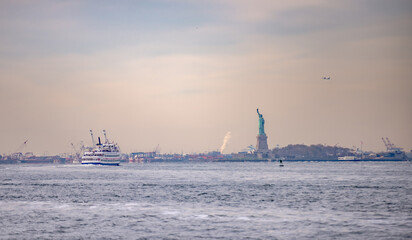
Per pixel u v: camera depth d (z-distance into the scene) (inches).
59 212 4466.0
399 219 4013.3
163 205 5004.9
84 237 3358.8
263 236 3366.1
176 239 3299.7
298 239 3275.1
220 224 3806.6
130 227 3700.8
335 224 3784.5
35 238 3326.8
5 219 4050.2
